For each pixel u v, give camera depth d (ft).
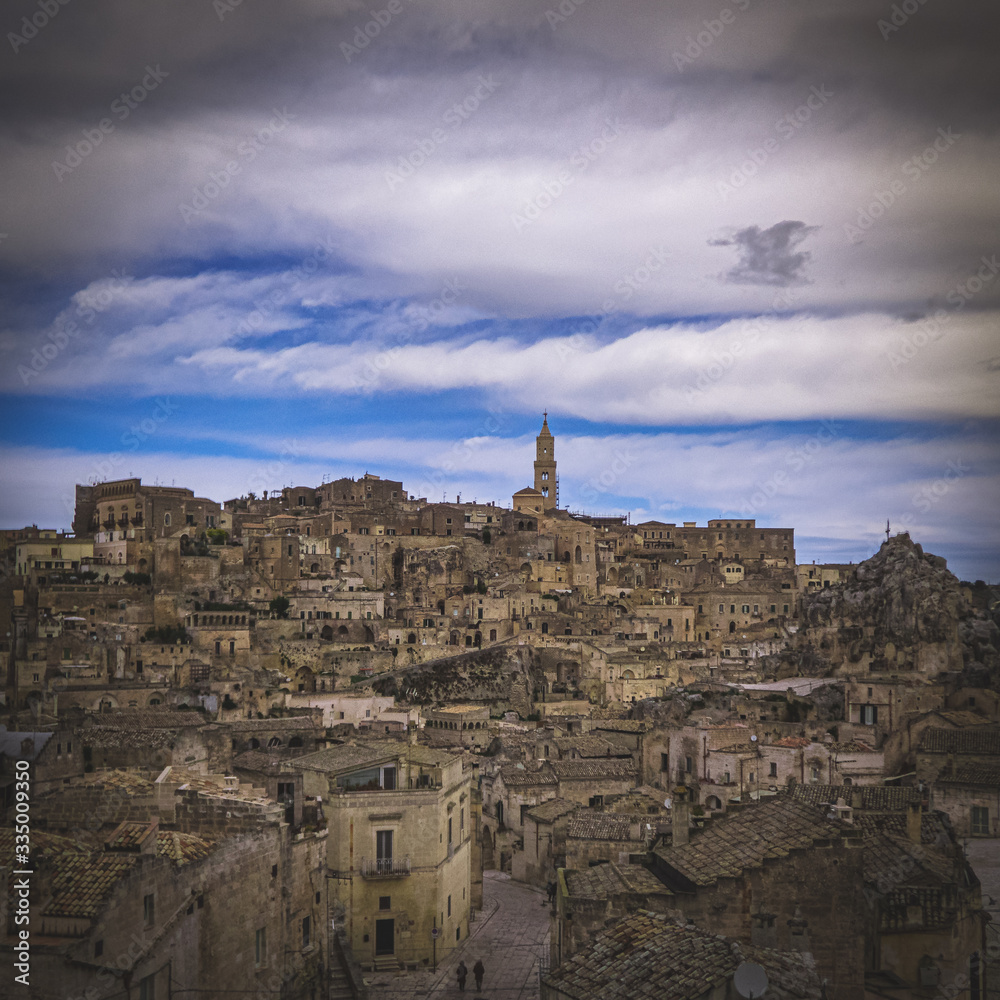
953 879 233.35
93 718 488.02
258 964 237.25
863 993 213.66
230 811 241.35
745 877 217.36
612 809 432.25
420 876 338.54
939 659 649.61
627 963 181.78
